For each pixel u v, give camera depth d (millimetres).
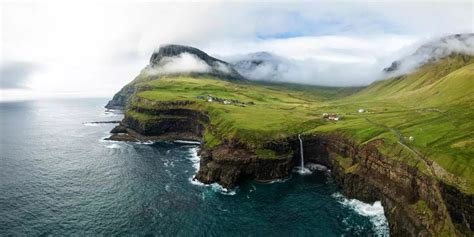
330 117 181500
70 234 86750
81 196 112750
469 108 146000
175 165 149875
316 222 92812
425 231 78125
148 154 172375
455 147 95062
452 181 80062
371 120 157375
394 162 100875
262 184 123875
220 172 126750
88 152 179875
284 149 138625
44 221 94125
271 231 88312
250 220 94375
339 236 85250
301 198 109750
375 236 85062
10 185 124688
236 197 111000
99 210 101188
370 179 108062
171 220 94312
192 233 87250
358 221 93125
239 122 162750
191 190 117562
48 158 167875
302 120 171250
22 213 99312
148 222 93188
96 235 86250
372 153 112688
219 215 97438
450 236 72562
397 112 175250
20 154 178625
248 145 138375
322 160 145500
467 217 71875
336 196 111250
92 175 136750
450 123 122875
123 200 108875
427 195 85250
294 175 133625
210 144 151875
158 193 114750
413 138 110688
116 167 148125
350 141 129625
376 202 103000
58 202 107688
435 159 91062
